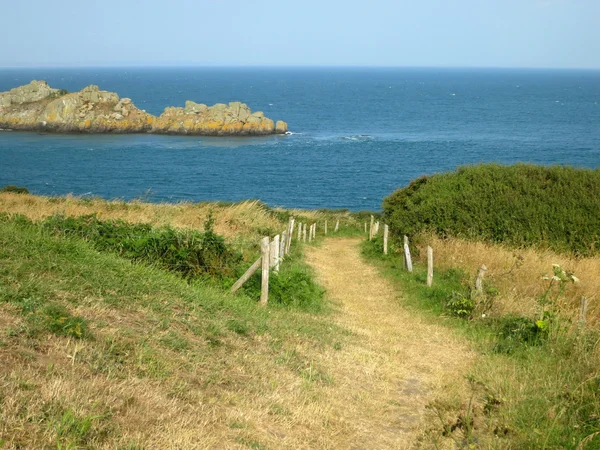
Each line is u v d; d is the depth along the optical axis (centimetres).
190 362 737
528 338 1098
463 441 665
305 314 1266
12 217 1313
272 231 2575
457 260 1884
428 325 1296
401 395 818
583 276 1560
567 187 2336
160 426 555
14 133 11881
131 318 810
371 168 8525
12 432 472
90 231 1314
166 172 8088
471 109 18950
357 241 3416
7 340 613
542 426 685
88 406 544
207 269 1313
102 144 10625
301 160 9225
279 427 638
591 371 826
